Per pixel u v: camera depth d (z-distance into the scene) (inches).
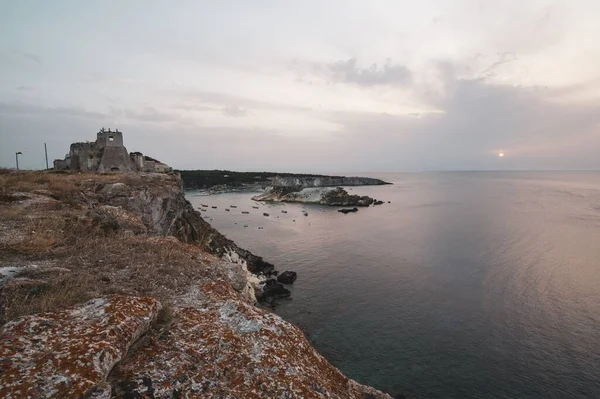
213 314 305.3
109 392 178.7
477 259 1876.2
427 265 1809.8
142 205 1147.3
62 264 375.9
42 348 194.1
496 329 1122.0
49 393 165.2
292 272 1679.4
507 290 1419.8
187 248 486.9
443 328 1143.6
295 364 262.7
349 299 1400.1
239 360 247.4
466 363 964.6
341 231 2871.6
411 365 963.3
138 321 246.1
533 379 892.0
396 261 1907.0
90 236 506.0
